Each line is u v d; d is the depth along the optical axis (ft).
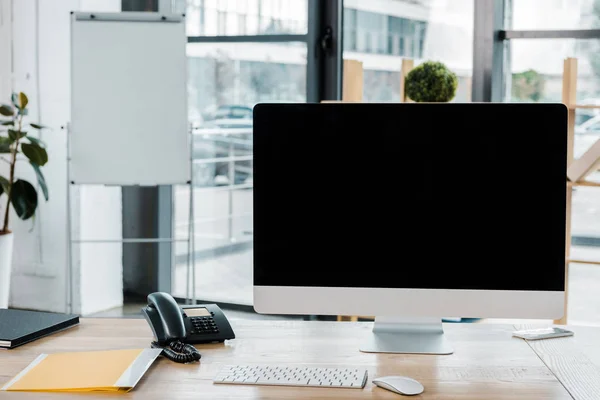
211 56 14.76
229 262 15.14
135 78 12.86
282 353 5.49
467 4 13.42
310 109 5.44
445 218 5.40
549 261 5.35
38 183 14.08
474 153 5.37
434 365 5.22
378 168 5.42
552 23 13.16
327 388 4.77
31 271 14.79
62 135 14.39
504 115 5.35
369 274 5.43
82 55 12.85
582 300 13.38
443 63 13.15
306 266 5.46
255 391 4.72
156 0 14.71
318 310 5.47
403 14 13.79
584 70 13.07
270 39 14.26
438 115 5.38
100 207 14.74
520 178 5.36
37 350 5.51
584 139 13.21
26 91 14.58
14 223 14.87
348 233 5.44
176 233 15.37
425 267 5.41
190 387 4.79
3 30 14.65
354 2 14.02
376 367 5.17
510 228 5.37
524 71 13.43
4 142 13.00
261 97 14.51
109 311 14.80
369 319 13.47
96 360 5.19
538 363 5.27
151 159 12.90
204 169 15.14
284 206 5.46
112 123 12.87
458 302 5.40
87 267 14.53
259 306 5.50
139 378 4.83
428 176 5.40
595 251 13.29
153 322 5.65
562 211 5.34
